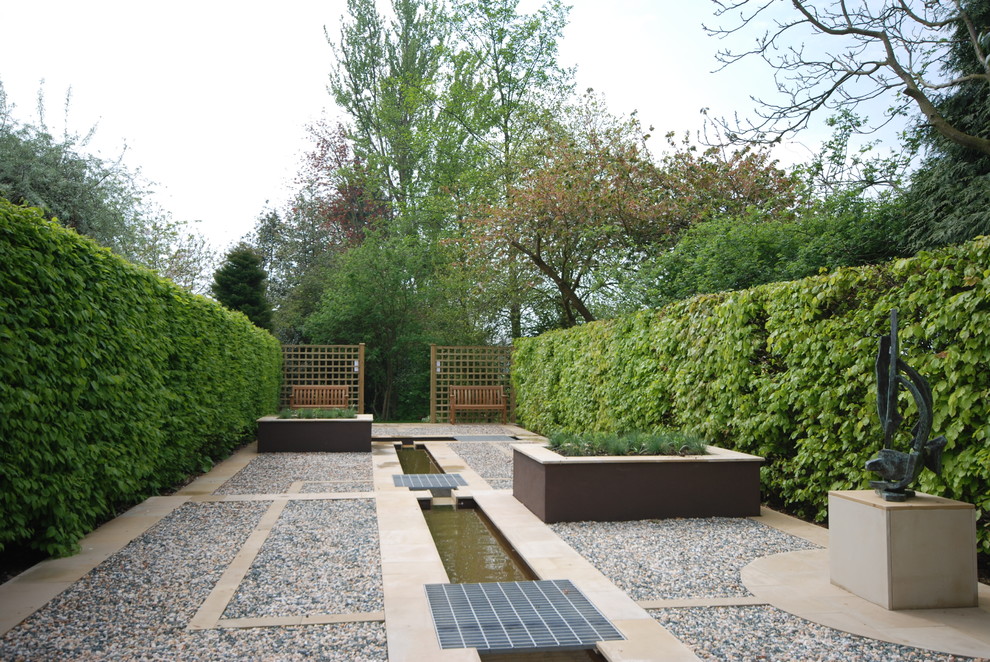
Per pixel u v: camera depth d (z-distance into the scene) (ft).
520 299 60.80
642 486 18.99
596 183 50.14
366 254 68.44
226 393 30.81
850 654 9.55
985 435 12.67
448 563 15.44
